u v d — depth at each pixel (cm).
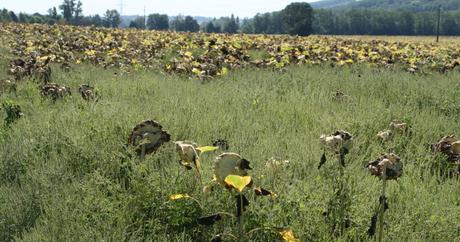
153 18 16125
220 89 820
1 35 2125
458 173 505
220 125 578
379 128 616
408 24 16738
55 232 348
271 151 495
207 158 465
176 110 629
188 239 359
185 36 2362
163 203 369
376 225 371
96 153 468
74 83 892
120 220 361
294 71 1123
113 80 899
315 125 613
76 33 2381
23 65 1006
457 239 365
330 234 361
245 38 2306
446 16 16650
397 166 337
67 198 385
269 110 680
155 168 439
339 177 400
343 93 824
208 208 368
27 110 674
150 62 1238
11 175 462
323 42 2328
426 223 376
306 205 371
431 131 621
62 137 516
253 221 353
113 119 535
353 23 16475
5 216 376
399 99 818
